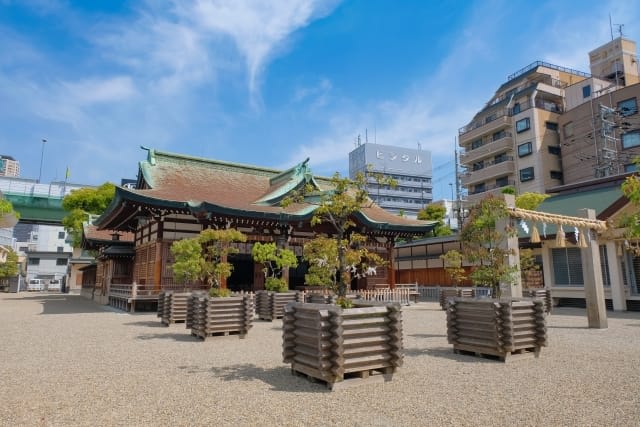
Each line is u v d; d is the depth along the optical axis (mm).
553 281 20859
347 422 4539
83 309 20906
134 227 24672
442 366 7340
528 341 8016
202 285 19328
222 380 6402
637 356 8094
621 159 36594
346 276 7258
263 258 16391
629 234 7742
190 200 19328
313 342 6246
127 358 8148
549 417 4660
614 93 38188
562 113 43938
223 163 26672
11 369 7176
